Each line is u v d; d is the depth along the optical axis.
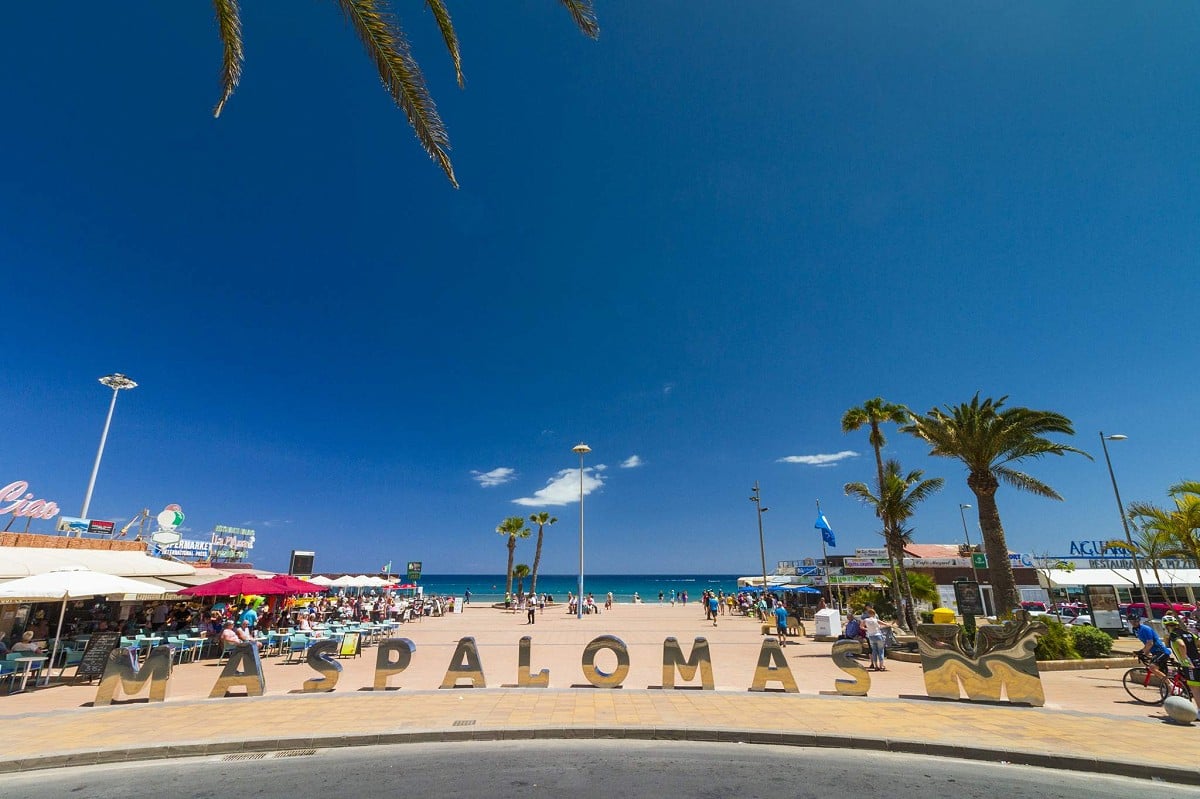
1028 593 33.12
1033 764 7.24
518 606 46.81
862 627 16.83
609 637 11.78
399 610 32.22
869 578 33.88
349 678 13.31
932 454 21.31
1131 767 6.84
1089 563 37.75
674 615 38.97
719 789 6.36
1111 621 23.31
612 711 9.55
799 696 10.76
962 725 8.66
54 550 16.70
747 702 10.23
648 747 7.97
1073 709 9.84
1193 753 7.26
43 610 17.88
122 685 10.50
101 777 6.90
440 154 6.54
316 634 18.02
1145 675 10.71
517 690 11.30
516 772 6.94
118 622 20.75
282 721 8.99
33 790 6.49
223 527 44.06
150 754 7.63
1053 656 15.29
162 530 32.66
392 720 9.02
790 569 49.84
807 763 7.28
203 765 7.30
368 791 6.34
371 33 6.32
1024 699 10.03
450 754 7.68
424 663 15.93
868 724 8.71
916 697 10.70
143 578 18.47
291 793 6.29
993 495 19.25
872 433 30.30
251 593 16.64
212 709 9.85
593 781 6.62
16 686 12.12
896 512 28.19
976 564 27.27
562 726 8.58
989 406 19.95
